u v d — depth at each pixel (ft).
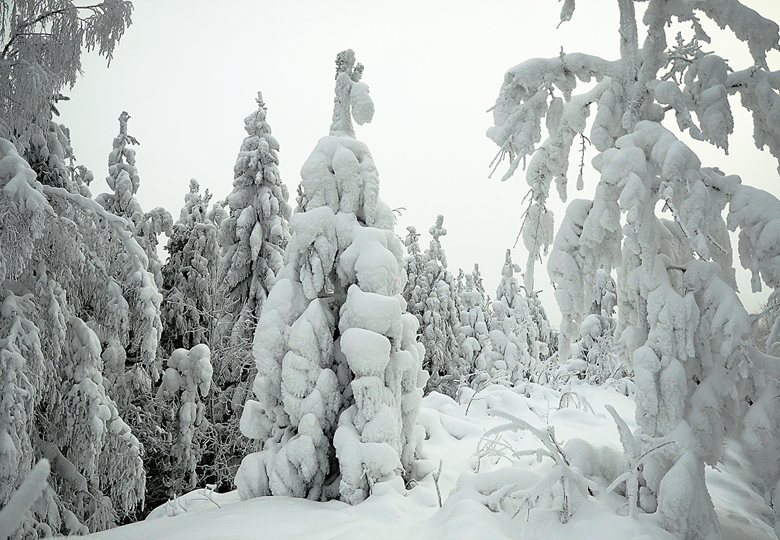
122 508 36.11
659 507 16.39
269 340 25.46
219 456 57.21
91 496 29.73
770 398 17.61
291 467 23.34
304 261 25.98
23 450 24.18
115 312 30.99
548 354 108.06
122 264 32.86
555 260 22.45
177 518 20.58
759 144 20.66
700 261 19.19
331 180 26.99
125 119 59.93
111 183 58.18
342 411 25.18
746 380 18.72
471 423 34.99
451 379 85.81
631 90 21.27
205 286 63.98
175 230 67.36
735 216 18.42
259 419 25.99
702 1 20.39
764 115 20.08
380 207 28.04
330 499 23.71
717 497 26.50
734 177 19.30
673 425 17.76
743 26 19.75
